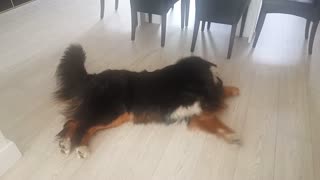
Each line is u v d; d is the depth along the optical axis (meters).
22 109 1.76
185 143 1.54
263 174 1.37
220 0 2.08
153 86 1.59
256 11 2.47
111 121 1.53
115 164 1.42
